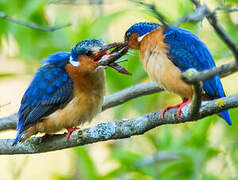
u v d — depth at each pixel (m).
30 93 9.30
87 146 12.80
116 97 10.59
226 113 8.85
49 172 13.34
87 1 8.06
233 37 11.20
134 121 8.24
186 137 11.12
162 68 8.86
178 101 12.62
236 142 11.38
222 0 8.10
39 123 9.11
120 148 12.17
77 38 12.16
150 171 10.68
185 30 9.55
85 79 9.12
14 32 12.27
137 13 12.27
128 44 9.52
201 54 9.06
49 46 12.46
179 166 10.52
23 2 12.34
